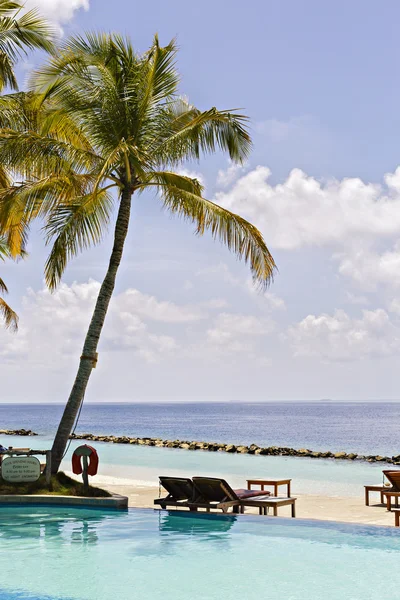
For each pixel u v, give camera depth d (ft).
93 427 308.19
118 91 51.26
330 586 26.94
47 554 31.86
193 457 109.91
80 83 50.19
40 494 45.62
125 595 25.71
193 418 482.28
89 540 34.76
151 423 369.50
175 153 52.95
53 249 50.08
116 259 51.80
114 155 46.47
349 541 34.78
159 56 51.08
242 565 30.04
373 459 111.55
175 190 52.31
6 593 25.91
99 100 50.47
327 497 54.29
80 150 50.75
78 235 50.70
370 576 28.37
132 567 29.63
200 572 28.94
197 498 42.73
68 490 46.75
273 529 37.52
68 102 50.52
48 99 50.98
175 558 31.22
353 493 62.08
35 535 35.78
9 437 182.80
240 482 71.51
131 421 413.80
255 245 51.85
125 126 51.24
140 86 51.42
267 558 31.24
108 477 68.44
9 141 48.91
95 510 43.34
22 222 55.26
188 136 52.11
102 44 51.08
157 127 53.11
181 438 205.57
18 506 44.45
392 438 206.59
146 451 125.80
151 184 52.65
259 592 26.13
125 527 37.91
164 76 52.21
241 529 37.45
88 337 50.75
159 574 28.60
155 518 40.65
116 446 143.02
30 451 47.47
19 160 49.93
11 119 55.36
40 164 50.14
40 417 563.07
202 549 32.99
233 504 41.83
